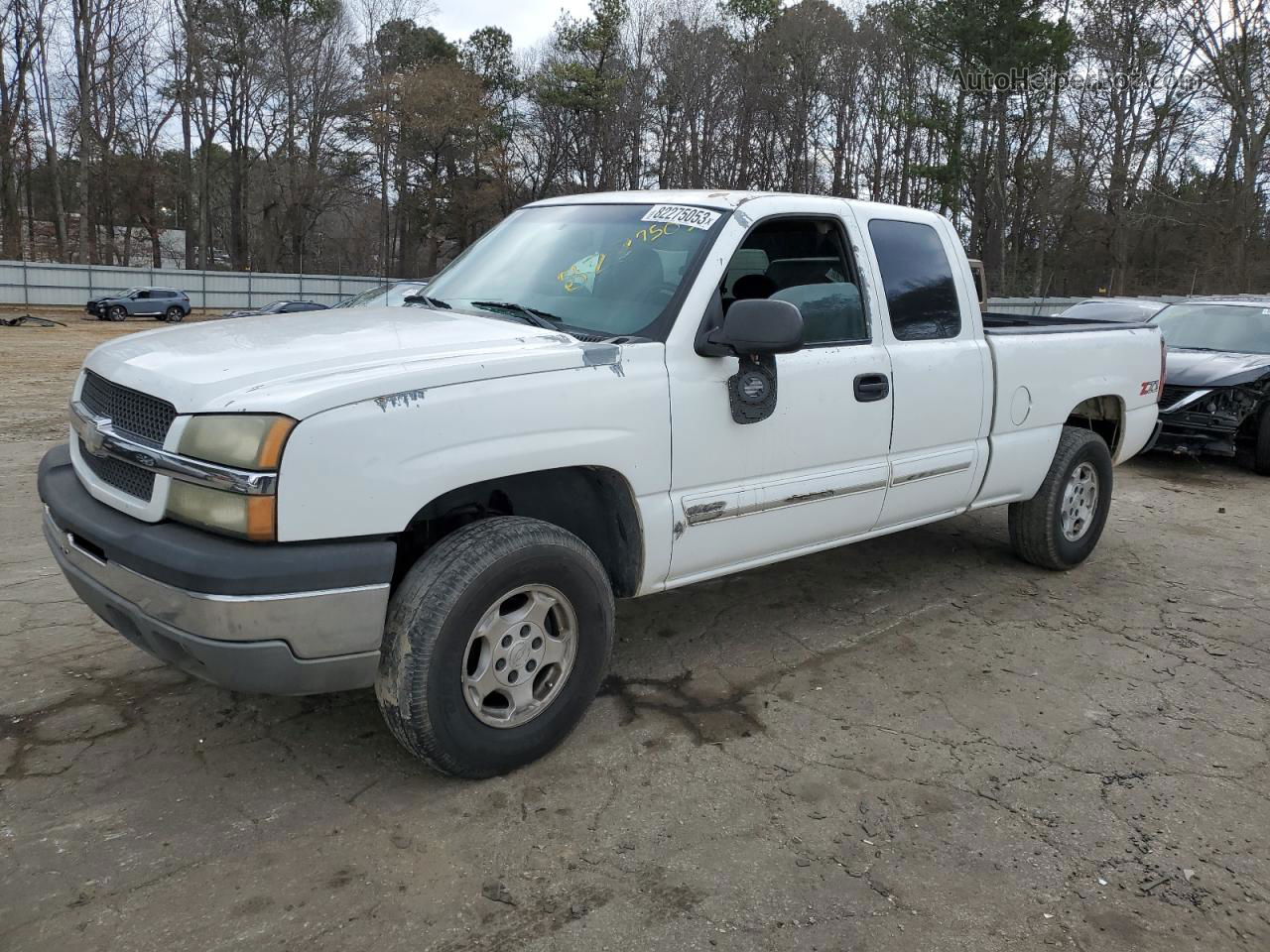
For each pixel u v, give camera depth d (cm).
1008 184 4781
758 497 360
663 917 244
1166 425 868
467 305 371
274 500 248
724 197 371
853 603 484
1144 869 271
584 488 335
